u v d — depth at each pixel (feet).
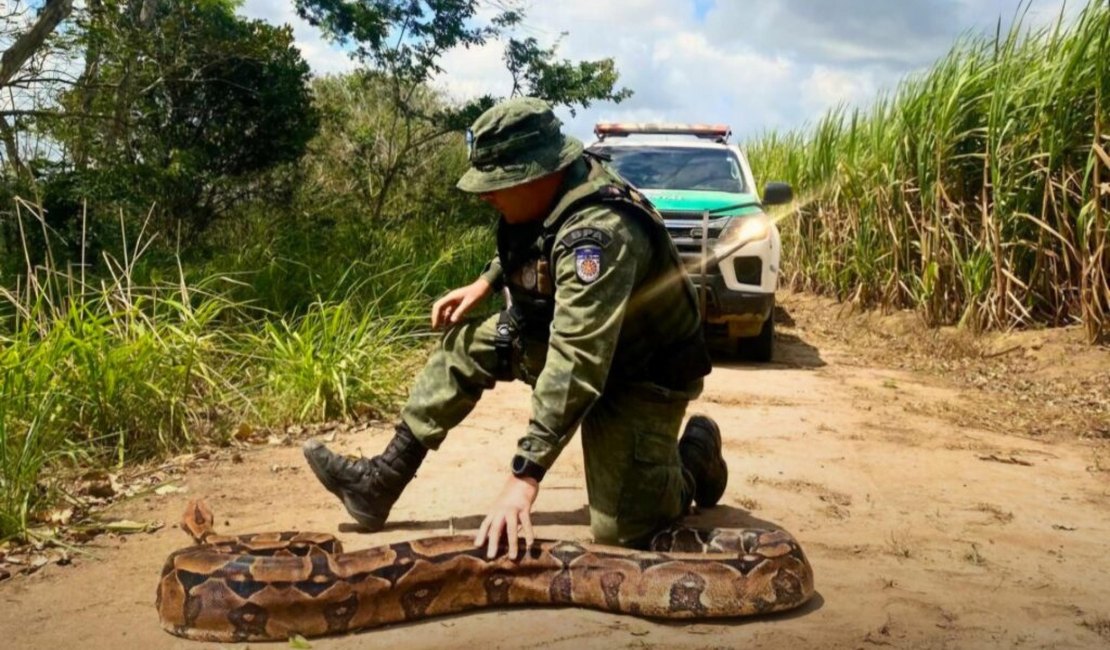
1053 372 29.86
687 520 15.72
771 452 20.29
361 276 32.58
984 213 34.99
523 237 12.87
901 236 40.16
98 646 11.26
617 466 13.23
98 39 35.12
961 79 36.29
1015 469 19.70
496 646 11.07
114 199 34.91
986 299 35.12
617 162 35.14
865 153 42.88
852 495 17.49
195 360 22.03
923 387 28.81
